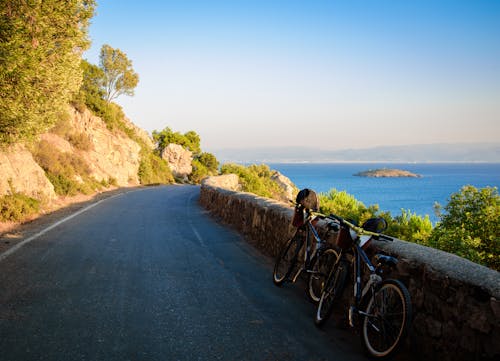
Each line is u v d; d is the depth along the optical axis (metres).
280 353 3.95
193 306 5.23
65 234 10.16
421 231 11.71
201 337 4.26
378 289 3.95
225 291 5.94
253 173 51.59
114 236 10.21
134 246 9.05
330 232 5.76
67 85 11.70
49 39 9.66
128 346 3.97
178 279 6.48
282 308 5.28
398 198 158.38
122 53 52.75
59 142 28.52
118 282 6.15
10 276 6.22
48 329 4.30
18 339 4.03
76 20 10.79
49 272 6.55
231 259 8.18
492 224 8.79
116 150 40.84
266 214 9.21
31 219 12.59
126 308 5.04
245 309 5.18
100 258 7.70
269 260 8.24
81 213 14.80
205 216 15.59
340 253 4.80
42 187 16.77
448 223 9.68
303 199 6.04
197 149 93.31
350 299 5.02
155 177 52.12
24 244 8.67
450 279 3.48
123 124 49.69
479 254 8.23
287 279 6.38
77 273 6.55
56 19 9.82
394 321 3.88
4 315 4.64
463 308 3.32
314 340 4.29
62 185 20.30
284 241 7.91
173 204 20.50
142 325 4.52
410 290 3.99
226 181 33.50
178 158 78.06
